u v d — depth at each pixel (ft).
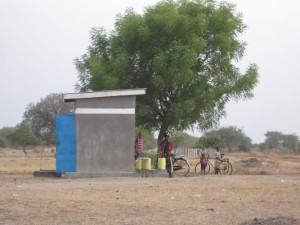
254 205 44.29
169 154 84.07
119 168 78.69
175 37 95.66
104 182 65.36
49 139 254.47
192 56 90.79
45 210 39.96
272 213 39.86
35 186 58.44
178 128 103.04
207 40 99.50
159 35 95.30
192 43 94.22
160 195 50.62
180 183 63.93
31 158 193.88
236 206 43.57
